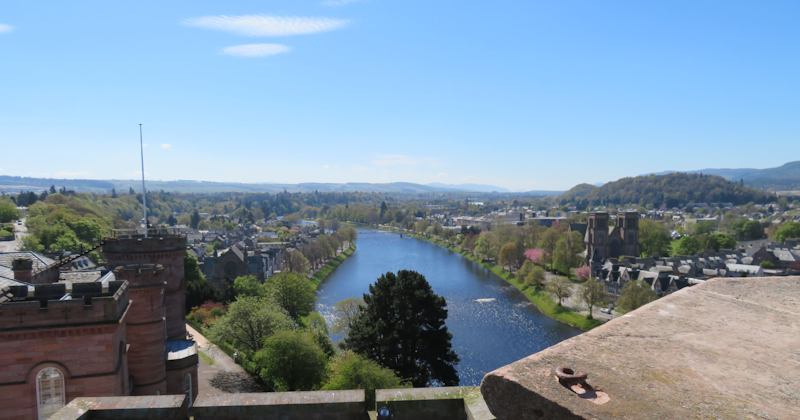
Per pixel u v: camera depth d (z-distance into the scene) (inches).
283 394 484.4
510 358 3344.0
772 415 194.4
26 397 1027.3
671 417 193.3
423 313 2207.2
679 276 5147.6
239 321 2532.0
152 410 453.4
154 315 1441.9
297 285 3794.3
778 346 262.2
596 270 6122.1
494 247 7460.6
